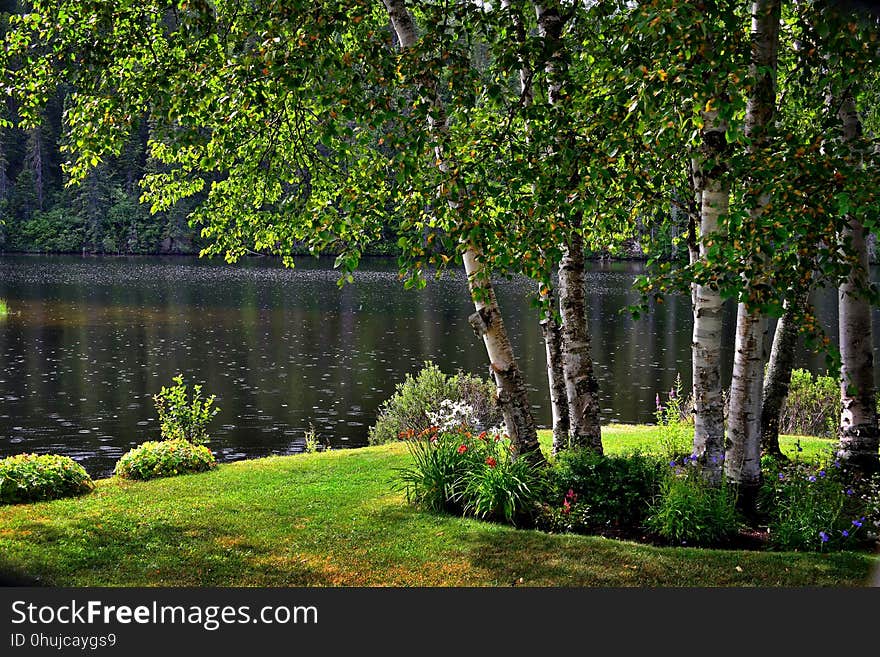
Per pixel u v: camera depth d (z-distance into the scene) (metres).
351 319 32.81
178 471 9.33
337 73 5.57
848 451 7.92
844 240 4.98
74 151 7.56
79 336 26.62
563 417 8.63
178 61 6.93
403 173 5.30
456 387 13.08
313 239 5.79
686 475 7.01
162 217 78.88
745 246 4.93
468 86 5.60
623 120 5.22
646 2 5.02
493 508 7.20
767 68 4.96
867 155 5.02
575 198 5.47
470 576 5.81
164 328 29.00
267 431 14.64
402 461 9.68
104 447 13.30
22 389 17.95
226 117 6.59
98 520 7.07
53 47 7.30
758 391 7.12
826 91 6.96
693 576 5.77
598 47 6.43
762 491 7.10
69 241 77.31
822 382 12.54
